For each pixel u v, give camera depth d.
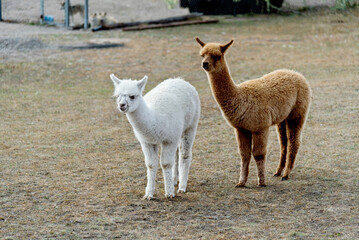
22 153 9.62
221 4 34.22
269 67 18.59
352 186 7.59
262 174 7.71
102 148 10.03
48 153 9.66
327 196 7.18
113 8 33.59
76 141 10.50
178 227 6.16
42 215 6.62
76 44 22.95
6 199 7.23
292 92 7.76
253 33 26.66
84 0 30.84
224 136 10.84
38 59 19.70
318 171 8.40
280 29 27.50
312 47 22.30
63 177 8.28
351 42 22.69
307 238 5.75
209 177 8.30
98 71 18.14
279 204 6.92
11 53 20.50
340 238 5.73
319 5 33.09
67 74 17.64
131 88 6.45
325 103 13.13
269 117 7.44
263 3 33.94
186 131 7.73
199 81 16.69
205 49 7.23
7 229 6.14
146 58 20.42
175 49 22.33
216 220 6.38
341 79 15.99
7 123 11.85
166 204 7.01
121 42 23.88
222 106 7.44
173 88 7.54
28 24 28.14
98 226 6.22
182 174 7.67
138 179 8.23
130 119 6.70
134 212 6.70
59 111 13.05
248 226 6.16
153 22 29.61
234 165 8.94
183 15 32.09
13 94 14.82
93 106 13.55
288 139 8.10
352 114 12.05
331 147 9.72
